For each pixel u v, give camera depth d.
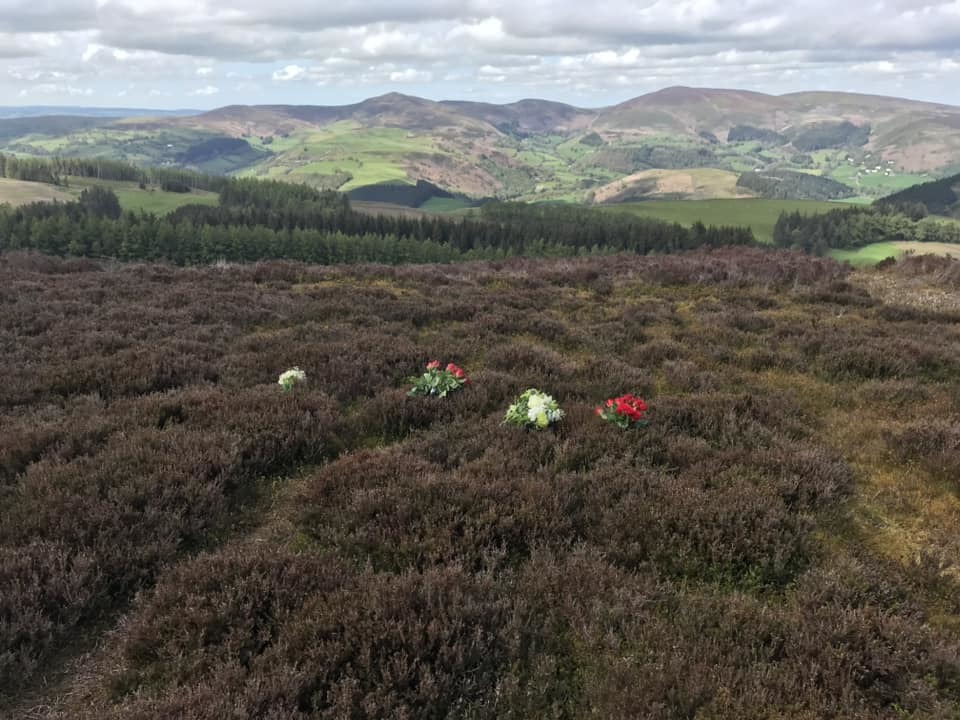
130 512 4.47
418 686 2.96
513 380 7.73
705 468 5.41
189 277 17.48
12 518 4.43
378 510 4.70
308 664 3.05
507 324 11.44
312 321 11.95
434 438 6.11
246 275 18.20
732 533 4.34
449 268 22.72
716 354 9.62
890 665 3.13
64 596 3.62
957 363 8.95
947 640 3.44
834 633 3.33
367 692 2.97
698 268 19.69
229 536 4.71
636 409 6.37
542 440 5.94
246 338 10.41
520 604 3.55
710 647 3.30
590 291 16.97
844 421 6.97
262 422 6.20
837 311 13.83
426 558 4.12
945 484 5.40
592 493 4.98
